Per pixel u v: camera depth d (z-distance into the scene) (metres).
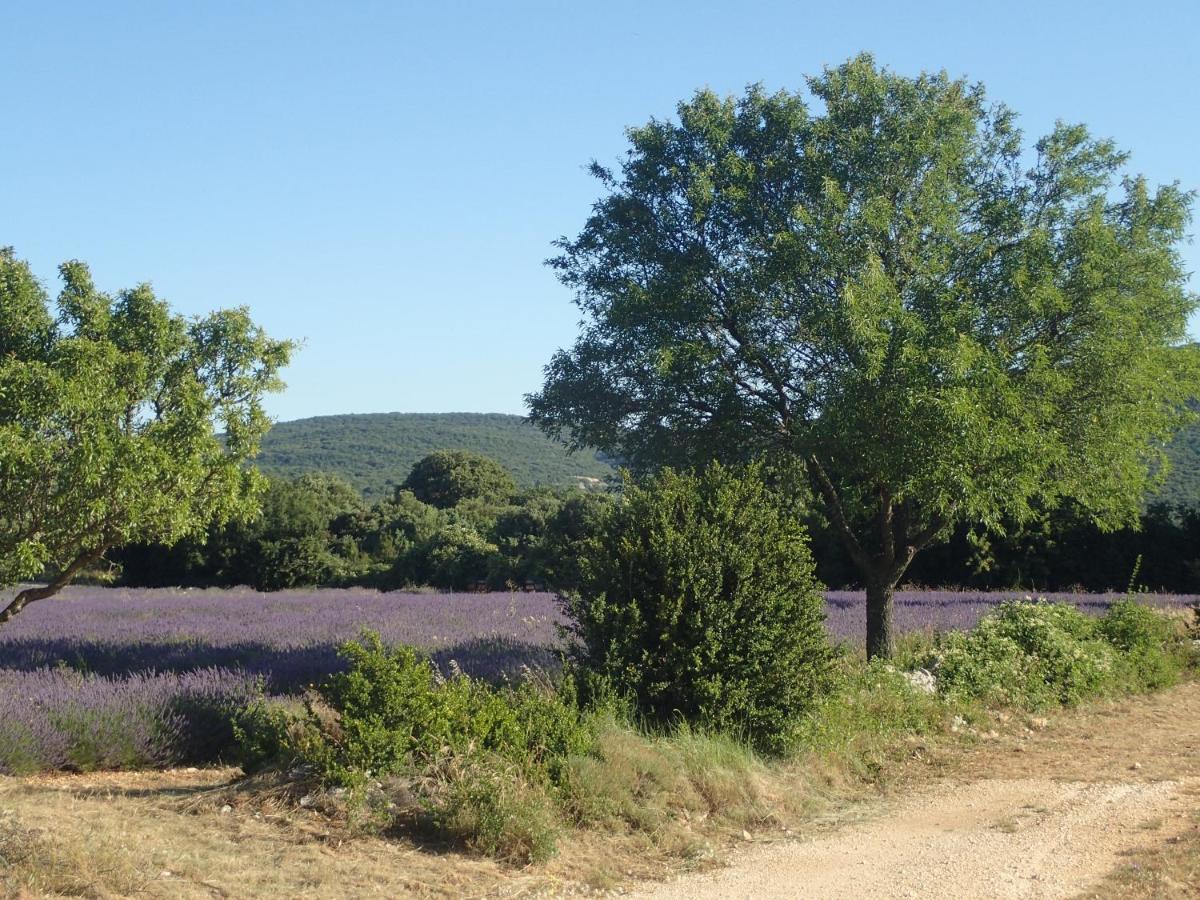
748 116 14.08
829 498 14.72
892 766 10.25
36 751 9.23
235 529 48.53
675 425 14.12
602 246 14.60
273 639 17.72
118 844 5.96
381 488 103.31
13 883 5.11
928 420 11.30
